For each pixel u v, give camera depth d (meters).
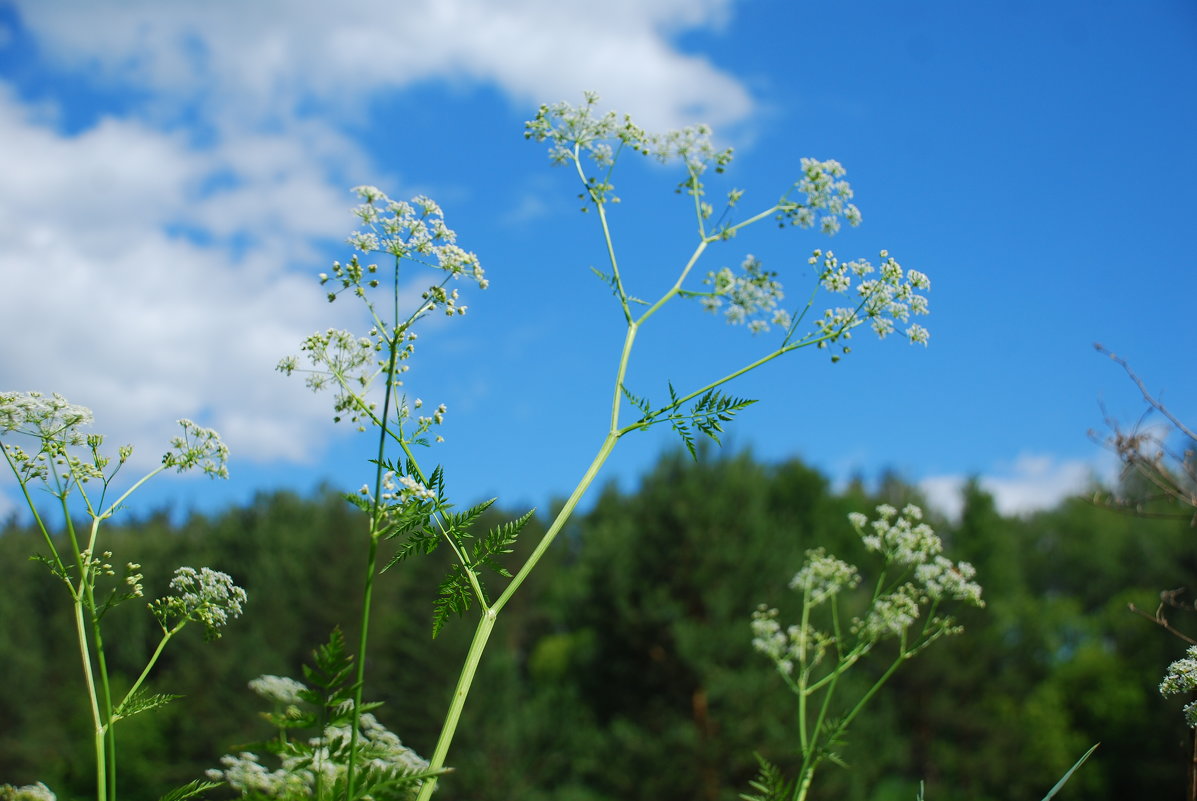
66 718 41.19
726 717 25.78
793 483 54.53
